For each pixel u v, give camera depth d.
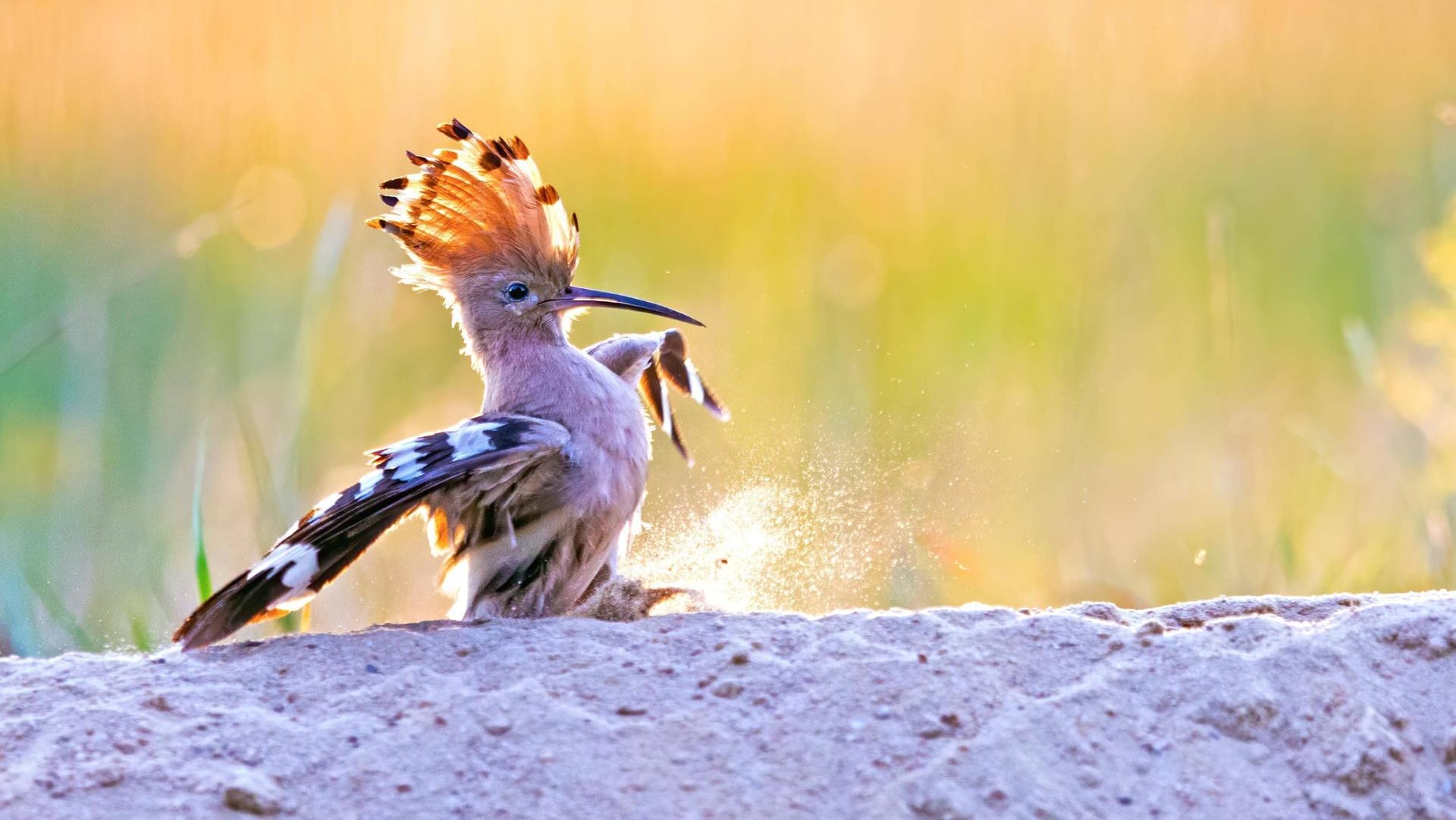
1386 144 28.20
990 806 8.74
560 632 10.99
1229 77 28.08
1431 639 10.09
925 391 22.27
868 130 27.28
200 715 9.80
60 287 25.58
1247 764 9.24
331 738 9.37
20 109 27.70
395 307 23.33
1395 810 9.04
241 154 27.31
